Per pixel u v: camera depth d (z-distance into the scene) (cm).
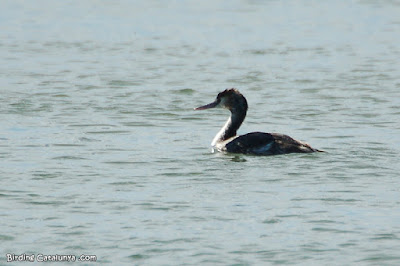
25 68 3139
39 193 1455
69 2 5394
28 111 2300
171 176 1580
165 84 2831
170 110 2366
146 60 3378
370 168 1625
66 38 3991
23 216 1326
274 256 1161
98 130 2052
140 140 1941
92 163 1691
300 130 2078
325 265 1129
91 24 4475
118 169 1638
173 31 4241
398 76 2981
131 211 1355
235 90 1928
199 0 5534
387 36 4103
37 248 1191
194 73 3073
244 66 3234
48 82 2831
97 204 1391
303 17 4784
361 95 2603
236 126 1917
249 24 4500
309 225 1287
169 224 1290
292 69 3161
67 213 1343
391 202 1400
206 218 1320
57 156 1752
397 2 5481
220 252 1175
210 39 3984
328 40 3969
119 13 4906
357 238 1230
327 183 1518
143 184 1521
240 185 1509
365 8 5197
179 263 1135
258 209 1365
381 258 1152
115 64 3269
